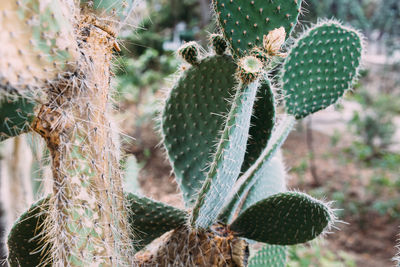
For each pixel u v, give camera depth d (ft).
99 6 2.20
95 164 2.17
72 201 2.14
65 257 2.15
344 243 8.80
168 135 2.86
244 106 2.34
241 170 2.82
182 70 2.81
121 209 2.33
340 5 12.63
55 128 2.13
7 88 1.94
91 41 2.17
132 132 12.71
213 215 2.56
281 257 3.24
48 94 2.12
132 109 13.80
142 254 2.83
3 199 6.93
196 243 2.58
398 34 16.37
